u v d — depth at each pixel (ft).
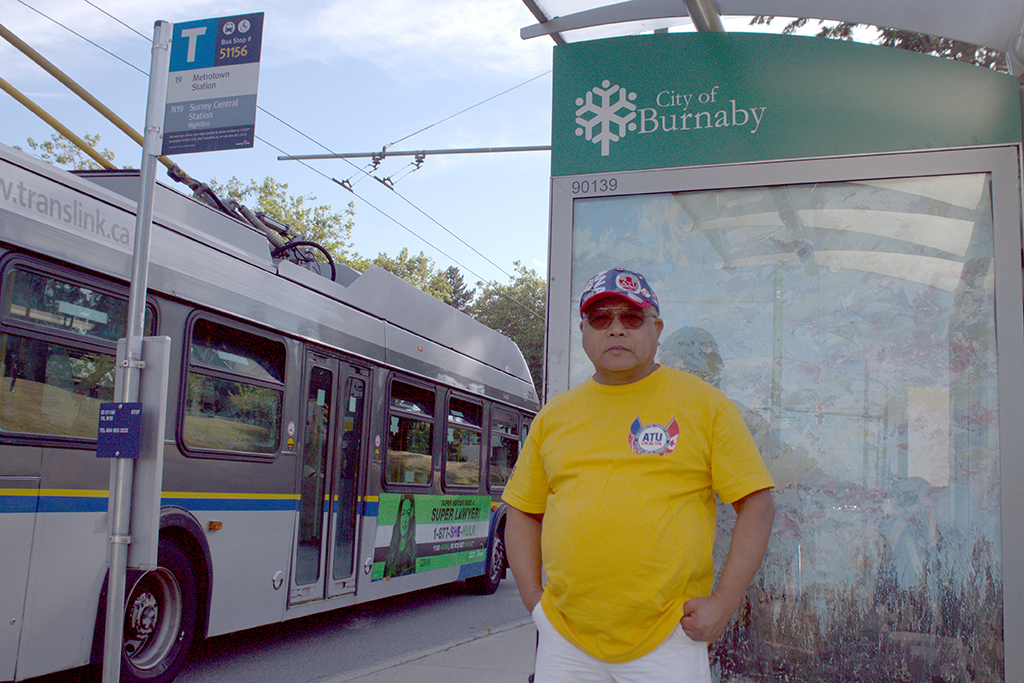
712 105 11.28
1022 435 9.93
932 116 10.57
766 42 11.16
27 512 15.78
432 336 35.19
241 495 22.24
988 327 10.34
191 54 15.16
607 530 8.09
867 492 10.52
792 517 10.66
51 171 16.92
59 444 16.52
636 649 8.04
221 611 21.40
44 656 16.02
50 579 16.17
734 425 8.36
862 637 10.35
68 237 17.11
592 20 11.60
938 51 10.68
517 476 9.51
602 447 8.49
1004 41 10.38
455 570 36.45
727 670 10.64
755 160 11.07
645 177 11.43
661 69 11.50
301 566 24.98
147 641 19.25
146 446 13.73
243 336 22.77
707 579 8.45
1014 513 9.89
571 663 8.43
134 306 14.15
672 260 11.39
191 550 20.61
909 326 10.61
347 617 32.22
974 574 10.10
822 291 10.91
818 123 10.92
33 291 16.24
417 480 32.94
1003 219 10.25
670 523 8.10
